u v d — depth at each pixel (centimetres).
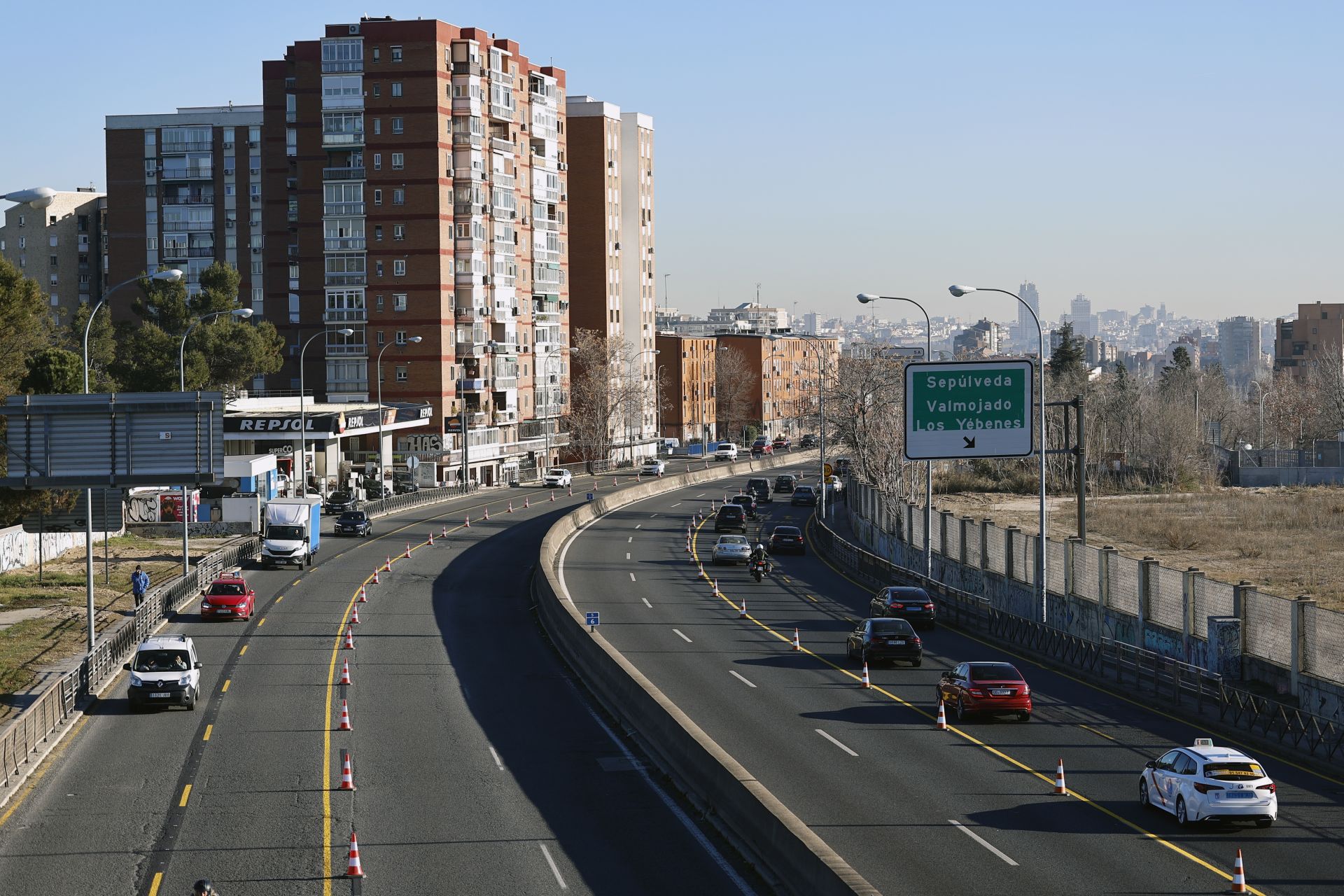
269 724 3562
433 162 12800
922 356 13462
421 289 12862
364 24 12812
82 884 2238
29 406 3766
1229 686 3553
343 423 10450
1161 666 4038
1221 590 3812
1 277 6681
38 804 2781
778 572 7150
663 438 19762
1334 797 2656
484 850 2411
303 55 13288
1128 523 8831
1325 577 6197
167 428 3791
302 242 13362
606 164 17088
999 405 4678
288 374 13600
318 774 3022
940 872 2142
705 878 2230
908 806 2569
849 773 2852
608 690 3866
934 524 6525
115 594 6006
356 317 12962
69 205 18612
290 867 2322
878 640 4203
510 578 6762
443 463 12719
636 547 8275
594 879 2233
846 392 11850
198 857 2391
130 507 8419
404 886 2202
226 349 11988
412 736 3409
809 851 2023
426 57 12769
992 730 3316
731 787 2536
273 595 6159
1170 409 13175
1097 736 3244
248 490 8700
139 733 3469
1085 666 4175
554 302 15512
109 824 2619
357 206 12912
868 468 10750
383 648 4816
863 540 8488
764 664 4344
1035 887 2061
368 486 11225
